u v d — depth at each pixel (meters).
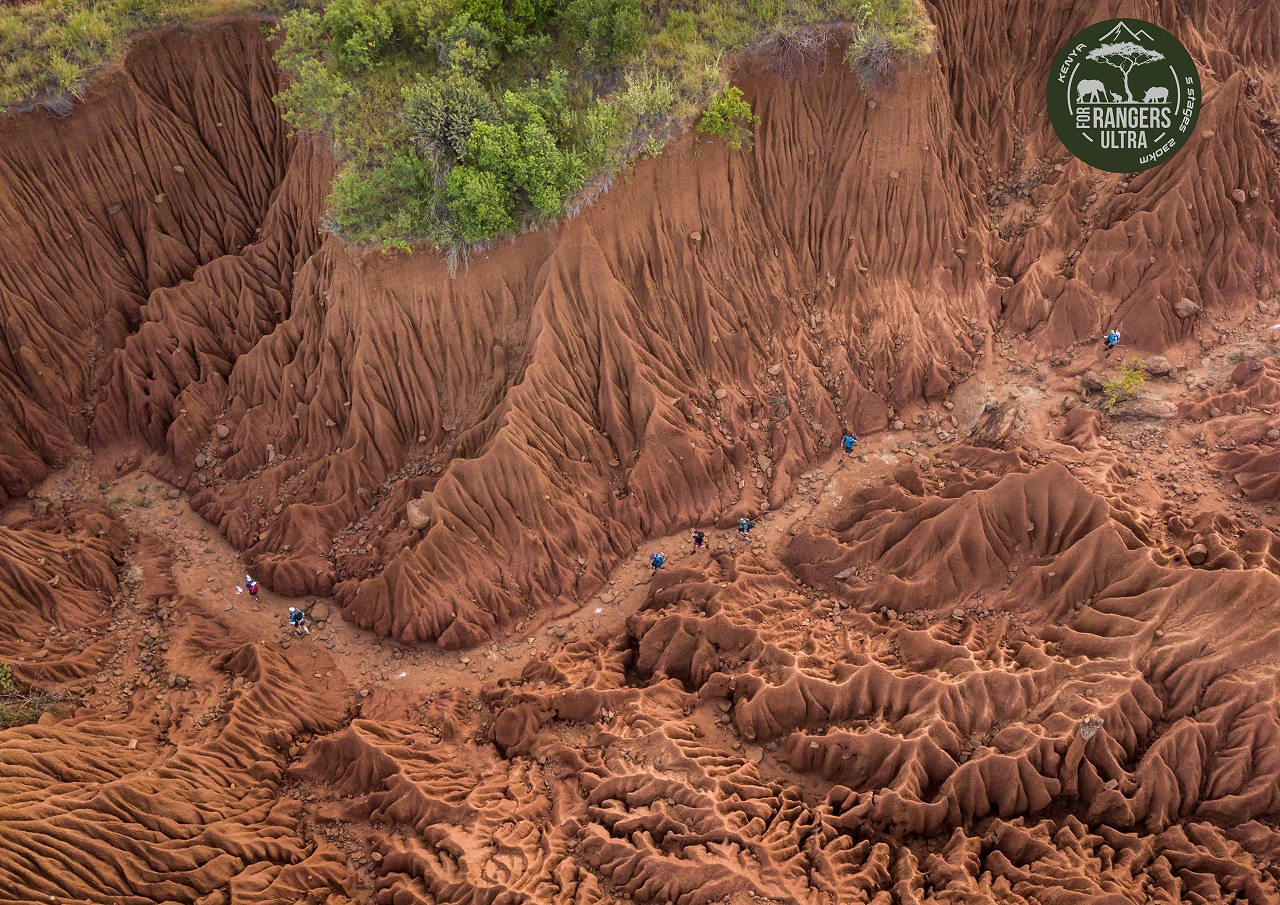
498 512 24.34
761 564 24.69
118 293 28.45
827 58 27.12
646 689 21.55
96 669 22.38
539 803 19.50
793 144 27.88
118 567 25.22
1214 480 23.47
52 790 17.86
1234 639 18.55
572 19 25.88
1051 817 18.14
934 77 27.94
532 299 25.48
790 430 26.75
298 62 25.80
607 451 25.95
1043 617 21.27
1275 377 25.19
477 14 24.95
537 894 16.94
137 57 28.36
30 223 27.19
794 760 19.92
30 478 27.05
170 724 21.00
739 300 27.31
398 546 24.22
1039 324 28.33
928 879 17.20
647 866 17.17
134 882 16.89
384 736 21.28
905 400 27.59
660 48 26.06
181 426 26.80
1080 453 24.81
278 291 28.31
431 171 23.69
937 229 28.44
